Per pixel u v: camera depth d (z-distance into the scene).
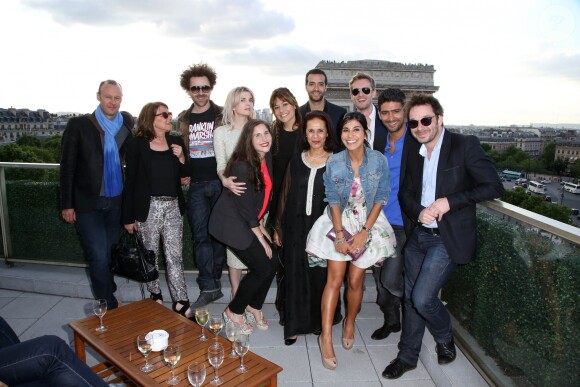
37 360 1.78
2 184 4.20
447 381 2.39
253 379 1.88
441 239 2.36
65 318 3.50
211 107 3.44
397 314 3.16
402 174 2.62
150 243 3.22
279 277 3.26
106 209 3.26
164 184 3.18
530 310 1.98
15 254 4.34
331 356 2.73
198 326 2.41
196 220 3.46
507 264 2.21
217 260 3.59
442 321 2.48
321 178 2.79
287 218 2.90
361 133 2.54
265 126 2.75
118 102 3.16
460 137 2.35
